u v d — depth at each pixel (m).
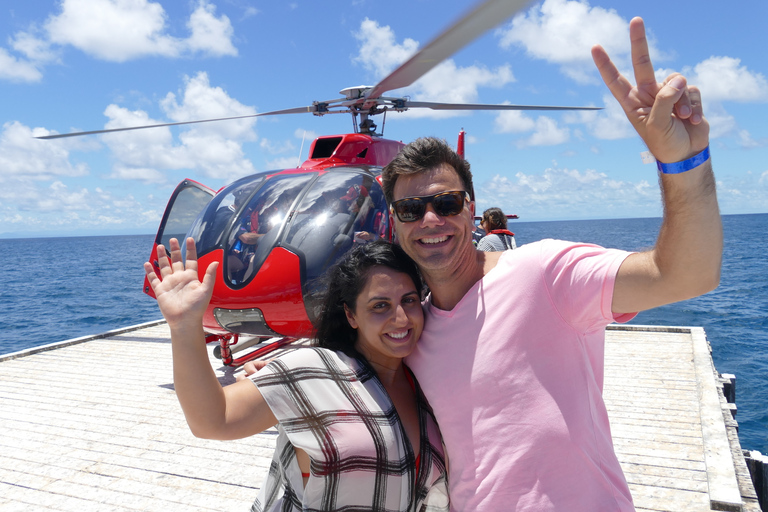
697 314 22.20
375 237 4.95
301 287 4.51
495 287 1.65
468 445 1.64
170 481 3.52
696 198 1.29
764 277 34.38
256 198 5.01
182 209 6.05
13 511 3.19
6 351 17.69
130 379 5.72
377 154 6.61
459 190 1.70
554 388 1.57
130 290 35.84
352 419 1.59
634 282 1.44
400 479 1.62
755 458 4.33
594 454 1.58
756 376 13.13
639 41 1.29
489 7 1.77
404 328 1.72
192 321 1.47
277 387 1.58
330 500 1.56
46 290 36.41
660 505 3.04
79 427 4.43
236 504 3.22
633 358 5.86
